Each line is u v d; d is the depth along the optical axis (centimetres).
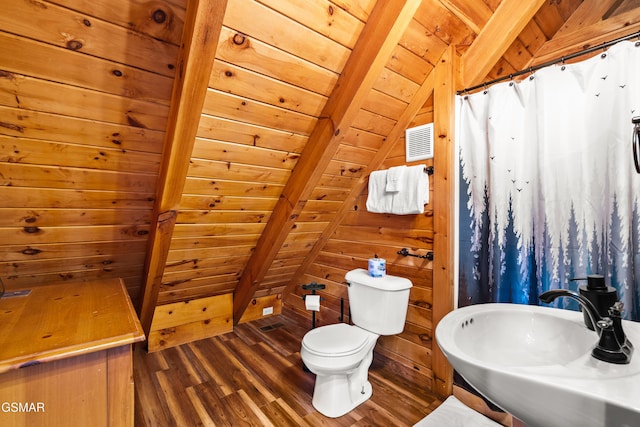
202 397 176
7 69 96
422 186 181
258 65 127
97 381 91
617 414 51
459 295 173
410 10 121
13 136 112
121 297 140
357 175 220
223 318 273
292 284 314
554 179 137
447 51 169
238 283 271
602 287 90
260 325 289
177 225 179
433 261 181
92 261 179
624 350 70
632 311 115
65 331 98
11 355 80
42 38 94
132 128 127
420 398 176
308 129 168
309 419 158
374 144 203
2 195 126
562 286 135
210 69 108
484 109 162
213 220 191
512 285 151
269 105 145
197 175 158
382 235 215
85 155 129
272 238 215
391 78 166
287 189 194
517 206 149
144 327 230
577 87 131
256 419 158
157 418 157
